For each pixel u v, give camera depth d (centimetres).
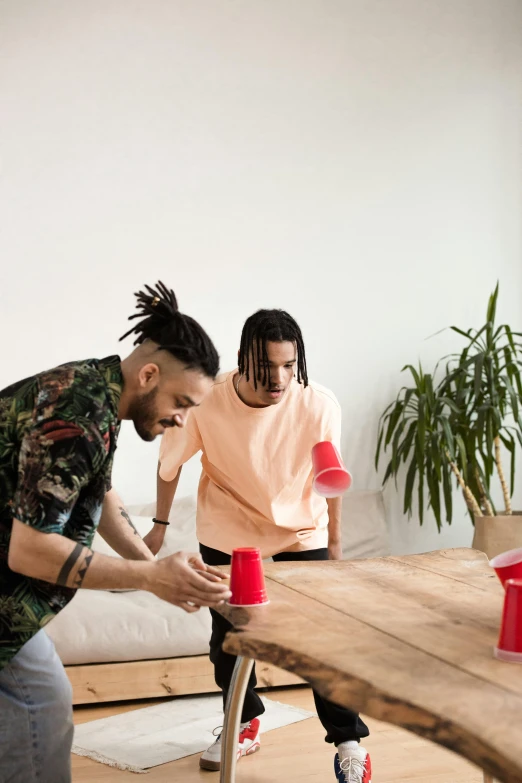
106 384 143
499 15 434
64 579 137
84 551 138
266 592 162
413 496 414
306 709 284
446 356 423
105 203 381
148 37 386
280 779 228
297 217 404
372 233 415
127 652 285
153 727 267
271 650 128
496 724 98
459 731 97
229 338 395
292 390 220
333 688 116
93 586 138
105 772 234
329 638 131
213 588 141
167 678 289
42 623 146
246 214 398
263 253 400
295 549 224
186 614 294
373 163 415
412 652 124
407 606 152
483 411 370
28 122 373
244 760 241
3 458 140
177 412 152
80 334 379
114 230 382
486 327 383
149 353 148
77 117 378
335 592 164
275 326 207
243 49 397
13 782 151
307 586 169
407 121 421
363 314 413
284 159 402
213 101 393
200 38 392
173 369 147
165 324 150
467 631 136
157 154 387
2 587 143
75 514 147
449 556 203
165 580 141
